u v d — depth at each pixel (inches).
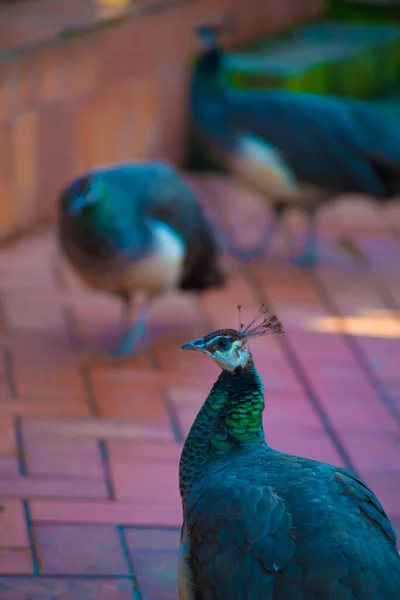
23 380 343.0
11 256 450.9
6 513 265.4
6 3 516.1
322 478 188.7
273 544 176.6
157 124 558.9
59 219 358.3
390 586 171.2
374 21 791.1
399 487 294.2
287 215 539.5
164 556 253.4
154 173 360.5
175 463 298.5
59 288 423.8
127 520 267.4
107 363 361.4
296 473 190.2
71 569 245.1
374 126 458.0
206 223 368.2
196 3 577.0
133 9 532.4
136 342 367.6
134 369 358.9
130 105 531.5
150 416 326.0
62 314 400.2
